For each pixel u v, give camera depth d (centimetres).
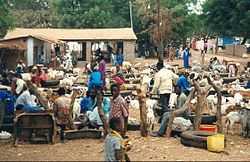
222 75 3600
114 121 973
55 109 1481
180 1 6962
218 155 1275
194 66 4069
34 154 1241
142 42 7019
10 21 3500
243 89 2517
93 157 1197
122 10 7262
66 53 4769
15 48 3900
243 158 1256
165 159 1183
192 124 1575
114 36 5481
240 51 6406
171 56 5991
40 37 4547
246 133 1598
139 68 4175
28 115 1389
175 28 6762
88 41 5459
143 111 1495
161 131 1521
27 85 1600
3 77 2539
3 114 1514
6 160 1160
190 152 1285
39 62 4547
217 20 5003
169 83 1689
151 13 6644
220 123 1584
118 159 955
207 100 1958
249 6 4584
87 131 1470
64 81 2741
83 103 1767
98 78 1895
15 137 1370
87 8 7181
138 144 1377
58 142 1420
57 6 7275
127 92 2378
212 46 7250
